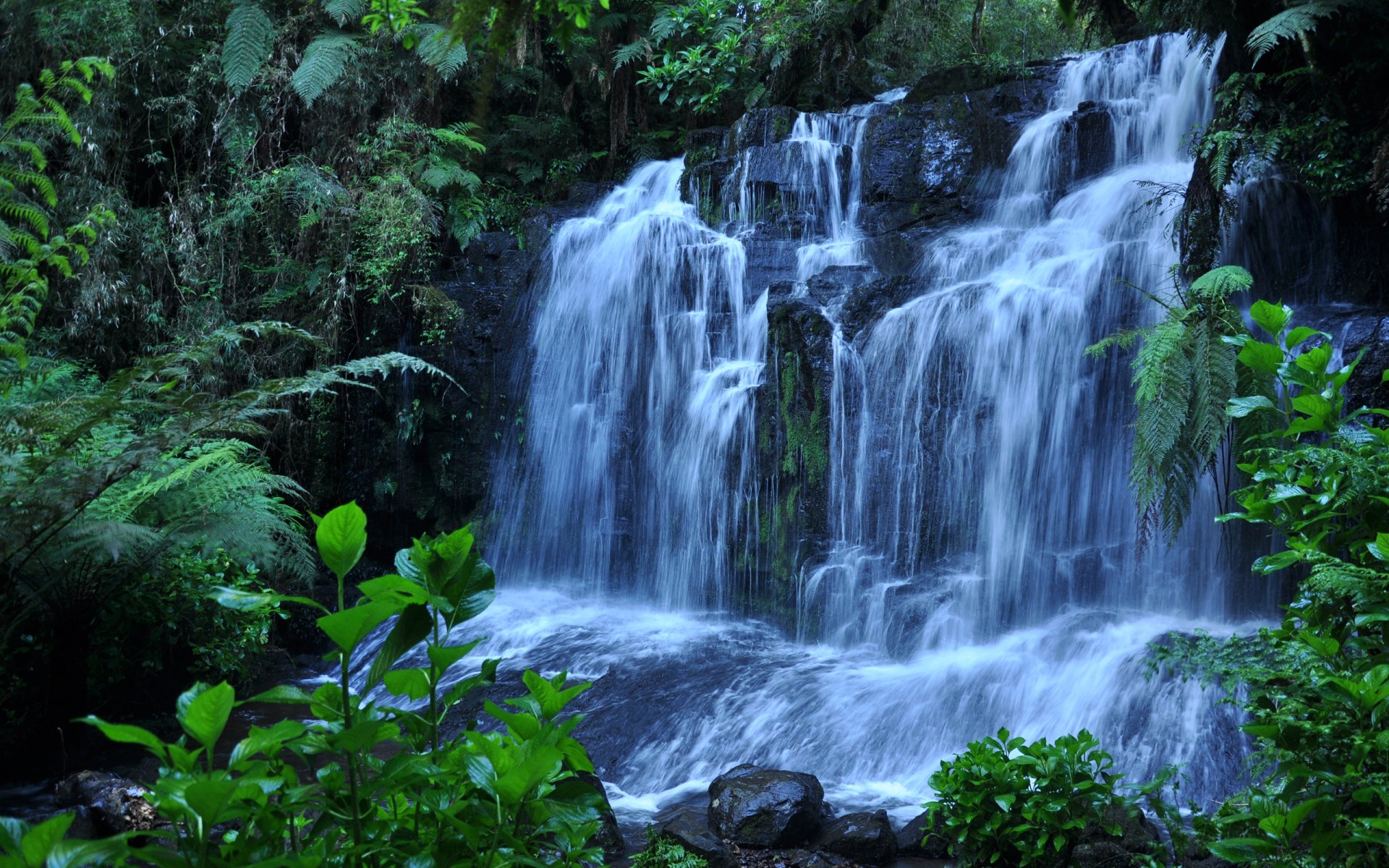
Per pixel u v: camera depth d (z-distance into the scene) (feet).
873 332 29.14
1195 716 18.74
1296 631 10.07
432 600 5.70
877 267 32.94
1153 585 24.66
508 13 6.37
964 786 14.26
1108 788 13.76
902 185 36.27
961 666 22.89
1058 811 13.56
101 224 34.27
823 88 43.68
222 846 5.28
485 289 38.42
